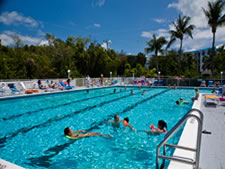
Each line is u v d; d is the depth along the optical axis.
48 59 27.25
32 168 3.12
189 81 19.42
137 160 3.38
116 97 12.24
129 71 34.03
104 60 31.53
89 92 15.30
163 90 16.95
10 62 21.34
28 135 4.82
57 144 4.19
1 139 4.52
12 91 12.47
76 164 3.26
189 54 39.94
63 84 15.32
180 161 2.19
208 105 7.67
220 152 3.00
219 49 39.31
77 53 30.14
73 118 6.69
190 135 3.66
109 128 5.44
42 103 9.84
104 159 3.44
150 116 7.01
